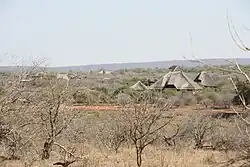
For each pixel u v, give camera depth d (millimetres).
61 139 21031
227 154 19188
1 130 13883
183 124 30219
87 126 24359
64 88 20500
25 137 14930
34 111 16219
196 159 20750
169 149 25406
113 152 23281
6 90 13812
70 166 17969
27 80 14586
